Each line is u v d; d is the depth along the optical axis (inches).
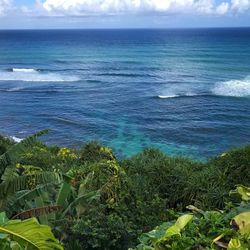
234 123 1164.5
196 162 411.2
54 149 529.3
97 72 2456.9
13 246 195.0
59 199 292.8
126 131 1089.4
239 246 133.3
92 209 286.8
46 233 186.2
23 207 279.9
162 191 352.2
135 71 2498.8
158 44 4928.6
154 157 422.0
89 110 1359.5
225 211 173.2
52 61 3147.1
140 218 296.4
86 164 382.3
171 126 1138.7
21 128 1126.4
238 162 339.0
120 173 346.6
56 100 1541.6
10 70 2502.5
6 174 276.7
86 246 252.1
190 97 1555.1
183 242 142.6
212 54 3521.2
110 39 6363.2
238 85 1804.9
